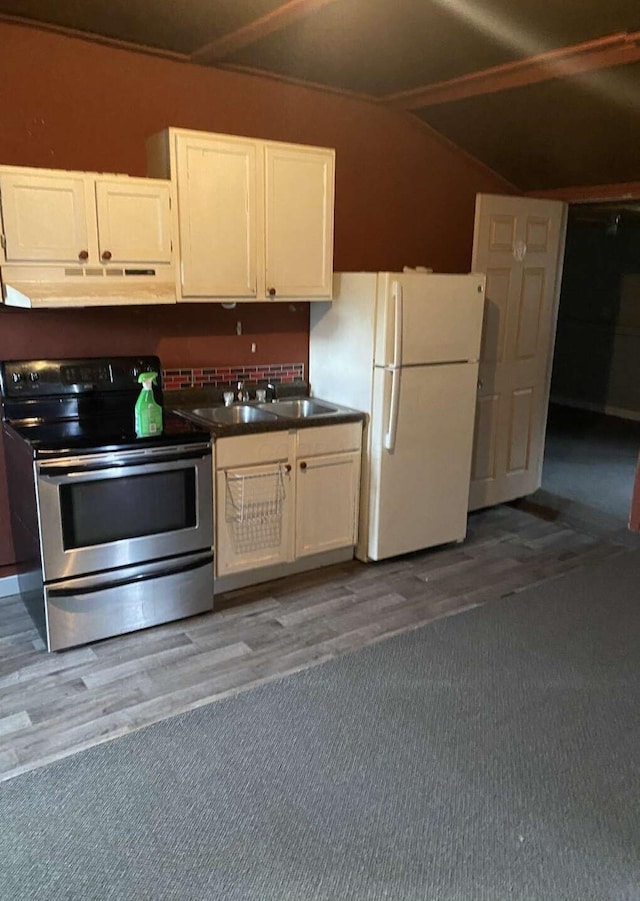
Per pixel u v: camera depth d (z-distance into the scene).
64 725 2.38
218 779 2.14
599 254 7.66
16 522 3.09
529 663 2.81
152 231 2.93
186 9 2.67
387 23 2.77
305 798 2.07
